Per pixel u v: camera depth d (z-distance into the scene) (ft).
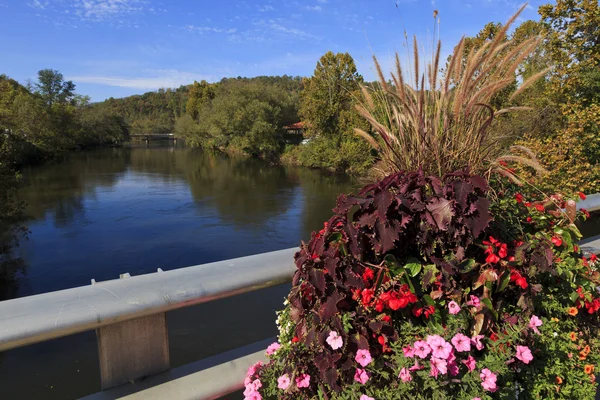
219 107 137.80
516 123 26.35
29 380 15.53
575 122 23.39
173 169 94.07
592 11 30.48
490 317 3.67
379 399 3.29
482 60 4.22
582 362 4.30
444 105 4.35
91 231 39.78
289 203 54.13
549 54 31.71
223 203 54.19
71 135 161.58
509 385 3.64
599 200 7.09
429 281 3.57
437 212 3.53
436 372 3.20
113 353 3.59
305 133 105.60
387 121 4.70
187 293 3.60
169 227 41.55
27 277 27.91
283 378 3.52
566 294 4.42
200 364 4.01
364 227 3.64
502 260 3.70
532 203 4.75
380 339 3.38
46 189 64.39
